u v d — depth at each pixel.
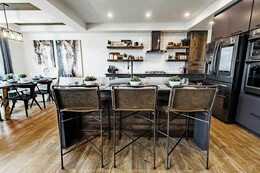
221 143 1.86
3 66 3.92
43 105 3.59
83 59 4.74
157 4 2.80
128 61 4.61
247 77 2.18
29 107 3.41
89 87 1.26
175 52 4.60
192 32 4.17
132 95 1.26
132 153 1.67
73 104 1.34
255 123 2.01
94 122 2.00
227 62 2.40
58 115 1.62
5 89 2.60
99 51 4.68
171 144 1.85
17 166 1.44
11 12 3.30
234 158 1.57
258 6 1.87
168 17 3.59
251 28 1.99
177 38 4.50
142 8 2.99
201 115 1.70
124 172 1.37
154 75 4.24
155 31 4.24
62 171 1.38
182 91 1.22
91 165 1.46
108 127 1.96
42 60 4.73
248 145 1.82
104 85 1.94
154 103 1.31
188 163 1.49
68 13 2.93
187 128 1.93
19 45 4.53
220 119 2.63
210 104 1.31
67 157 1.59
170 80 1.80
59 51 4.68
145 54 4.63
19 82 2.86
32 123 2.49
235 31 2.28
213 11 2.73
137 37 4.53
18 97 2.77
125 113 1.95
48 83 3.26
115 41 4.58
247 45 2.17
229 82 2.36
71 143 1.88
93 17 3.56
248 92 2.18
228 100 2.40
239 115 2.32
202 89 1.20
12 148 1.75
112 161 1.53
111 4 2.79
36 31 4.31
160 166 1.45
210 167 1.43
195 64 4.32
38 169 1.40
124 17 3.57
